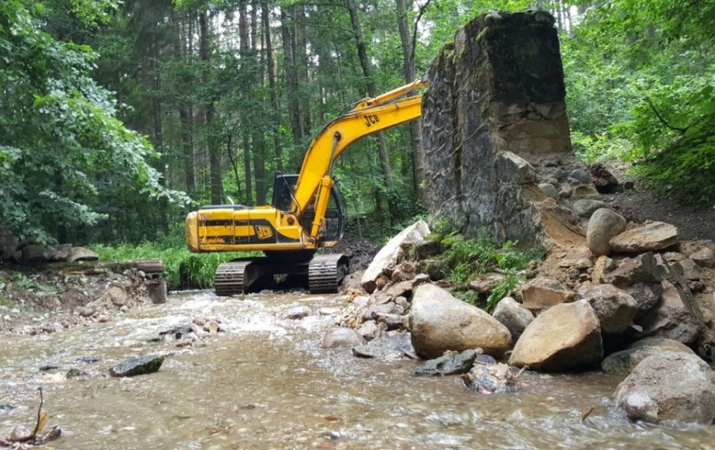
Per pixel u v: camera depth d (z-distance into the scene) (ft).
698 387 9.88
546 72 24.62
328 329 21.40
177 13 85.25
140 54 79.10
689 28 25.79
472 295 19.27
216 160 78.43
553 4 44.19
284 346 18.49
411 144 72.33
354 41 67.00
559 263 18.10
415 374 13.85
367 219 71.92
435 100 31.40
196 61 76.84
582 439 9.10
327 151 39.37
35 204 33.40
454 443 9.14
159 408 11.93
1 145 30.71
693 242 17.06
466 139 26.81
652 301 14.56
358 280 37.35
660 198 26.91
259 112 72.02
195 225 39.58
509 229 22.52
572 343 13.24
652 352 13.20
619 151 40.01
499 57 24.26
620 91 45.62
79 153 33.01
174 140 82.53
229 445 9.49
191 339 19.89
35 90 31.68
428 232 30.48
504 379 12.53
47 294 28.63
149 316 27.50
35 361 17.56
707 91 23.32
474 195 25.94
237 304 30.91
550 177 23.24
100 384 14.23
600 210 17.66
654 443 8.79
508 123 24.09
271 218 39.34
